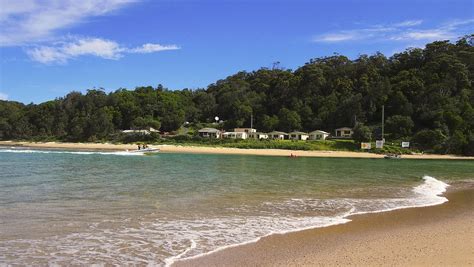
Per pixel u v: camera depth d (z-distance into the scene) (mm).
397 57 148500
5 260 9688
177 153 78438
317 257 10125
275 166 46062
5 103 165125
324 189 24203
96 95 151625
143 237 11992
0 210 15719
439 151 87125
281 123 122000
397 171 41531
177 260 9883
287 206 17734
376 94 119250
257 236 12312
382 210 17109
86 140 120125
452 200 20562
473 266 9281
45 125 135125
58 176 29094
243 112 132125
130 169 37031
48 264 9484
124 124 137000
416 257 10023
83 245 11062
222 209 16781
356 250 10781
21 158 52062
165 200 18922
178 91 173250
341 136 110250
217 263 9672
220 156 70250
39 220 14070
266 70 179625
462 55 134000
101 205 17250
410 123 100688
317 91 137625
